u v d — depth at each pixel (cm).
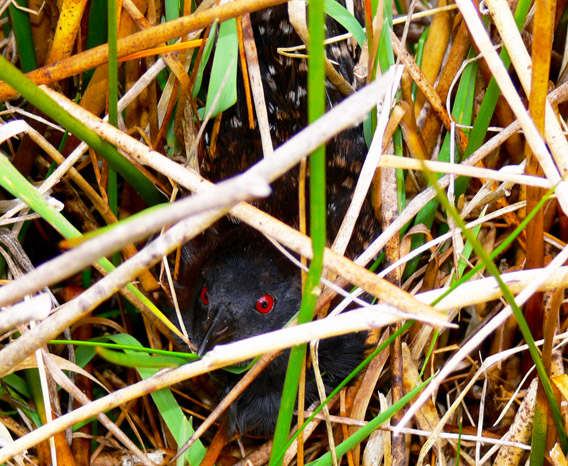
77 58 39
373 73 39
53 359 39
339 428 42
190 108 42
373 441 41
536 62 37
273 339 36
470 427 42
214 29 40
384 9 40
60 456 40
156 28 39
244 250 42
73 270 31
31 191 37
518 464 40
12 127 39
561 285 37
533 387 39
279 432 37
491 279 36
